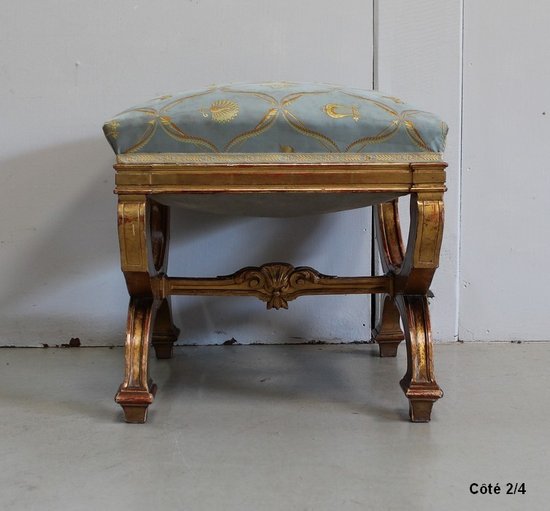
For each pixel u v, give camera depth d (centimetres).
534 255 124
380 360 113
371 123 78
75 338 124
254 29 118
